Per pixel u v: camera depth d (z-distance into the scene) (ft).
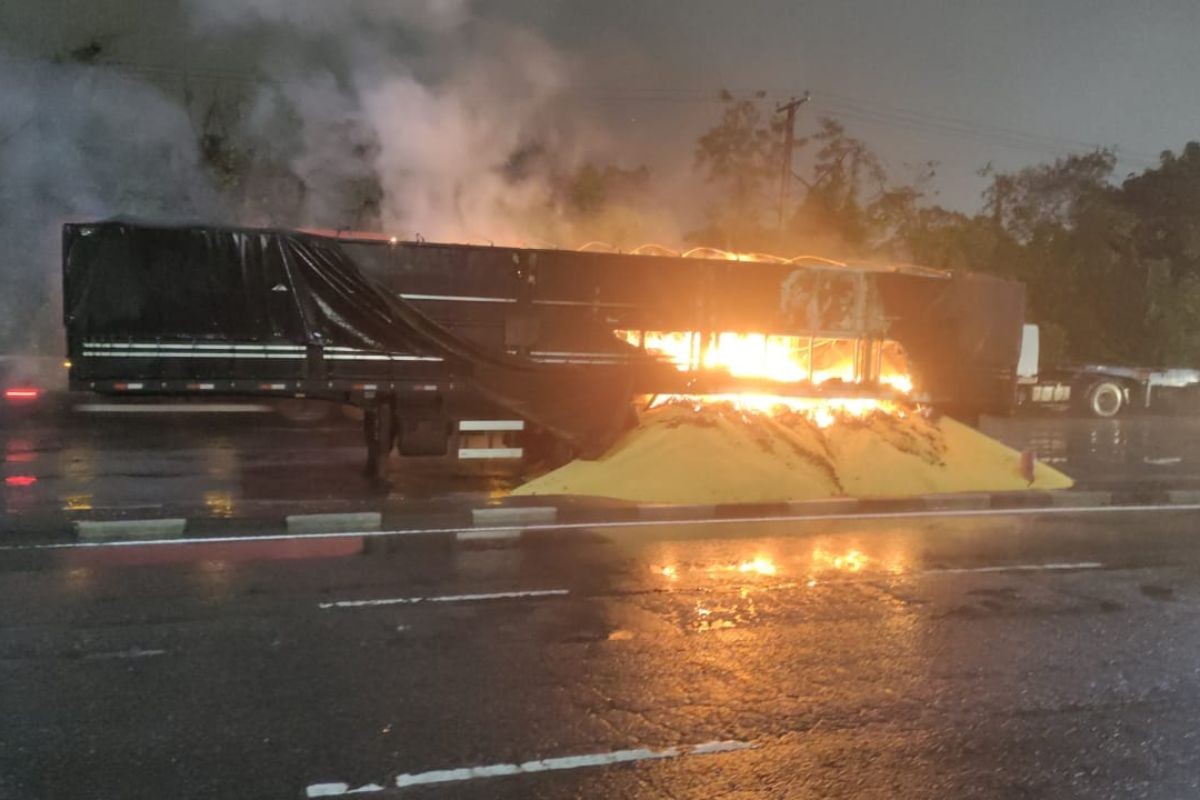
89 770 14.23
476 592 24.91
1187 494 44.65
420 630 21.49
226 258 38.32
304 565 27.35
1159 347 107.45
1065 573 28.99
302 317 39.14
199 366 38.17
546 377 42.04
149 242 37.52
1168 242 127.65
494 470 43.45
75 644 19.89
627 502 38.14
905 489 42.57
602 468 40.37
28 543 29.27
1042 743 16.19
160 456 46.03
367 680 18.24
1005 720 17.16
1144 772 15.16
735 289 44.80
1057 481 45.93
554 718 16.62
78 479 39.50
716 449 41.24
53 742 15.16
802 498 40.29
